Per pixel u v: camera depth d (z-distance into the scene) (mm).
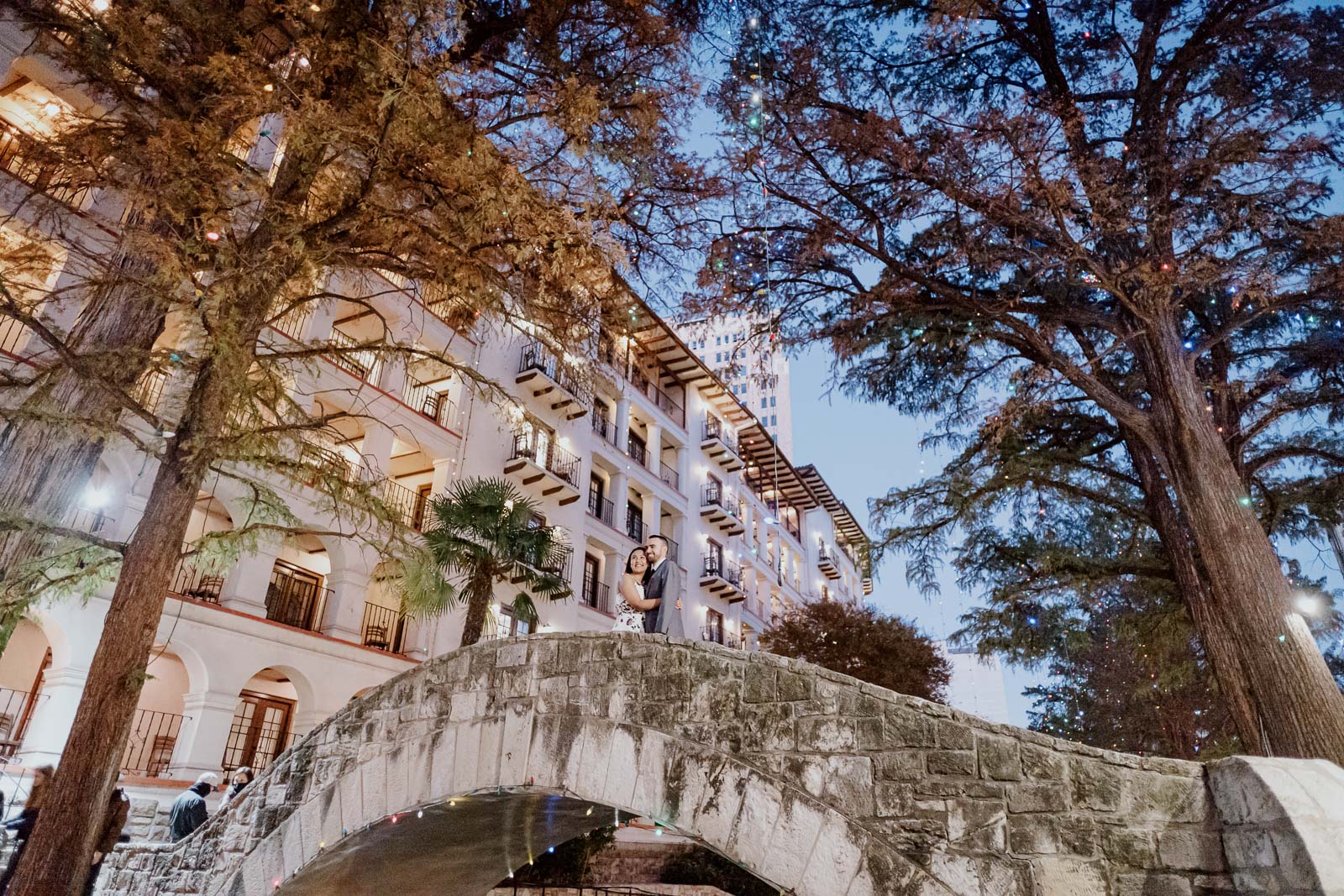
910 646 25844
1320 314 10117
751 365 11922
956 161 9594
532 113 7699
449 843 7867
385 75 6062
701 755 5203
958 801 4430
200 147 5871
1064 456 12320
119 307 6973
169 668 16516
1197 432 9305
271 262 6129
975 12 9102
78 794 5383
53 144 6195
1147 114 10258
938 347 12148
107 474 12984
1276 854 3609
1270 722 7969
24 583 6227
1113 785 4219
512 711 6336
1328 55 9203
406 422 19172
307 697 15727
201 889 7723
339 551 17203
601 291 7719
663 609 6363
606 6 7797
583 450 25656
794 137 10586
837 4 10250
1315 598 12211
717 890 13352
